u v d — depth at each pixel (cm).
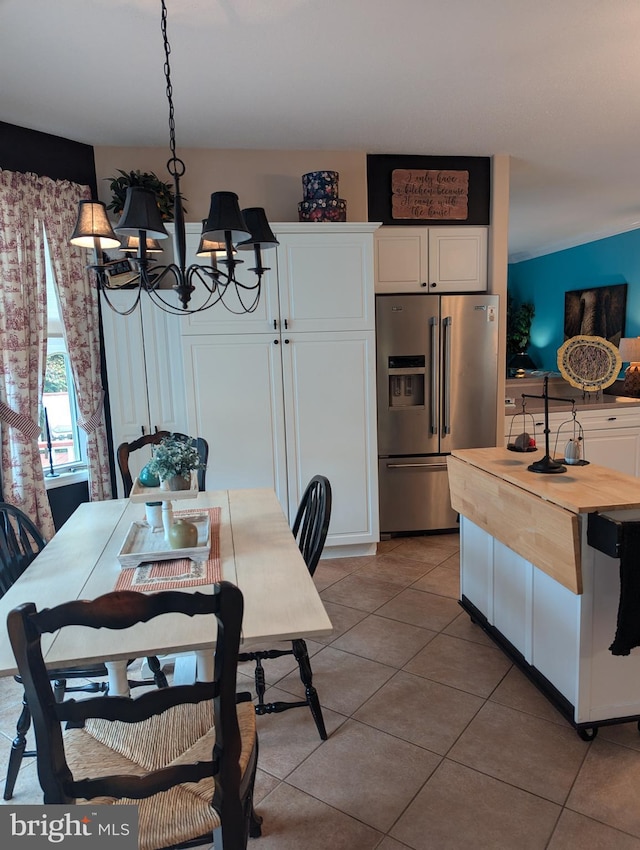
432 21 219
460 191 395
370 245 349
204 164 360
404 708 219
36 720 107
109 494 360
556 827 163
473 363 394
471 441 403
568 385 527
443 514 409
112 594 104
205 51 237
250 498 256
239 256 339
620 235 603
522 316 768
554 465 233
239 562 180
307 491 231
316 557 198
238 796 118
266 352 348
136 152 351
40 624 103
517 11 214
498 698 224
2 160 307
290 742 202
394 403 400
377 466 376
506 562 245
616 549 173
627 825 163
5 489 313
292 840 162
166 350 347
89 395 346
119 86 267
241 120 313
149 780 113
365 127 329
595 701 196
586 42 237
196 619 145
